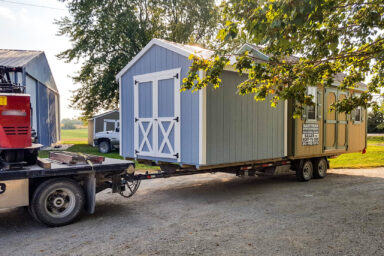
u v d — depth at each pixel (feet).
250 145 25.67
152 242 14.67
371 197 24.16
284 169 29.58
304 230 16.39
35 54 57.26
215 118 22.74
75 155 19.29
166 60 24.44
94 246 14.21
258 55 28.81
